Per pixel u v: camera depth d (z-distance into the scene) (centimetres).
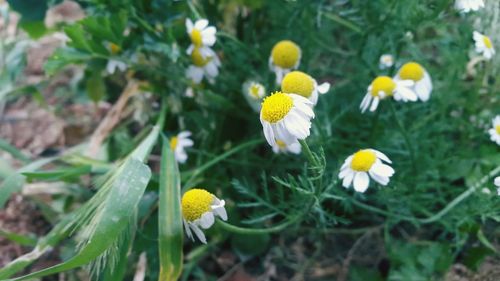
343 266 15
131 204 12
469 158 15
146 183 12
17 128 20
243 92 15
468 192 13
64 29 14
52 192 16
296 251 15
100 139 18
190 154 16
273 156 15
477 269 14
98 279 12
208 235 15
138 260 15
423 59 14
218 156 15
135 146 17
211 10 16
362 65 15
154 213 15
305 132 10
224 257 15
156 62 16
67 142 19
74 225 13
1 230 14
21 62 17
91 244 11
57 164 18
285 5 15
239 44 15
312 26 16
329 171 14
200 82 15
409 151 14
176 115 17
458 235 13
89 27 14
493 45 15
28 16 16
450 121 15
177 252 12
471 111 15
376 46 15
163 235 12
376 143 15
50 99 21
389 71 14
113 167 14
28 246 16
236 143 17
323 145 14
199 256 15
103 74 18
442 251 14
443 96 15
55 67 15
